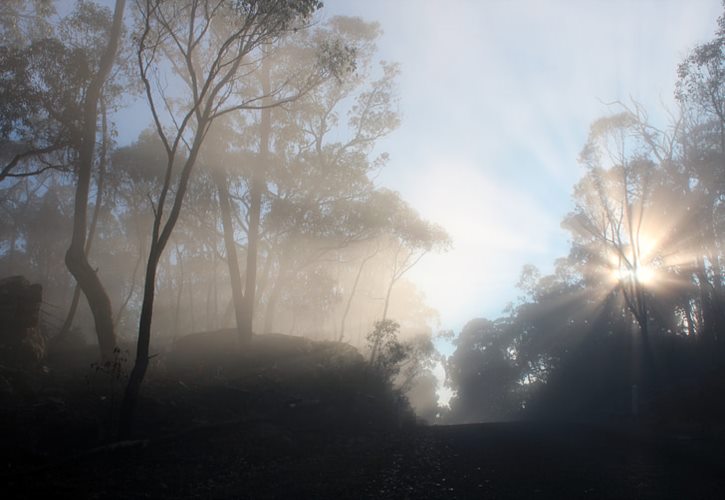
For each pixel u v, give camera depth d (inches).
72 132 1008.9
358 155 1425.9
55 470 518.3
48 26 1229.1
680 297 1887.3
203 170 1349.7
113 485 490.0
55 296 1785.2
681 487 473.1
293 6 744.3
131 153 1370.6
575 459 602.5
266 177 1374.3
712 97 1430.9
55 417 633.6
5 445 553.9
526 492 466.0
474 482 504.4
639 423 1010.7
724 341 1627.7
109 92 1167.0
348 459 633.0
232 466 587.2
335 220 1429.6
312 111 1368.1
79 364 971.9
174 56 1177.4
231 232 1279.5
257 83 1290.6
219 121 1310.3
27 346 836.6
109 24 1130.7
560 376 2190.0
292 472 565.3
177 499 462.9
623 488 471.5
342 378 1084.5
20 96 965.8
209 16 788.0
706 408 1066.1
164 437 644.7
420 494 467.2
